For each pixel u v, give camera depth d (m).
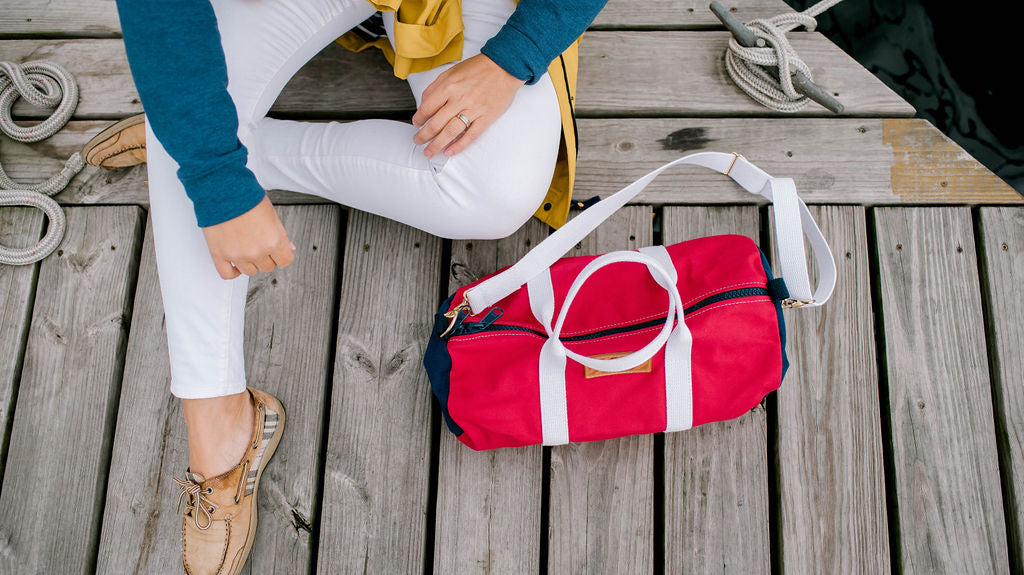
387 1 1.00
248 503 1.21
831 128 1.44
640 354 0.98
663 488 1.28
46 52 1.51
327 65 1.49
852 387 1.32
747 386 1.16
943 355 1.32
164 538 1.26
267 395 1.26
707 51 1.49
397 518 1.27
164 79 0.84
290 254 1.00
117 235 1.41
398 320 1.36
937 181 1.41
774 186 1.11
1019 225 1.38
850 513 1.26
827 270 1.15
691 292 1.15
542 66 1.03
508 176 1.14
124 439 1.31
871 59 1.69
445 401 1.20
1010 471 1.27
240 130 1.08
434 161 1.13
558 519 1.26
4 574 1.26
